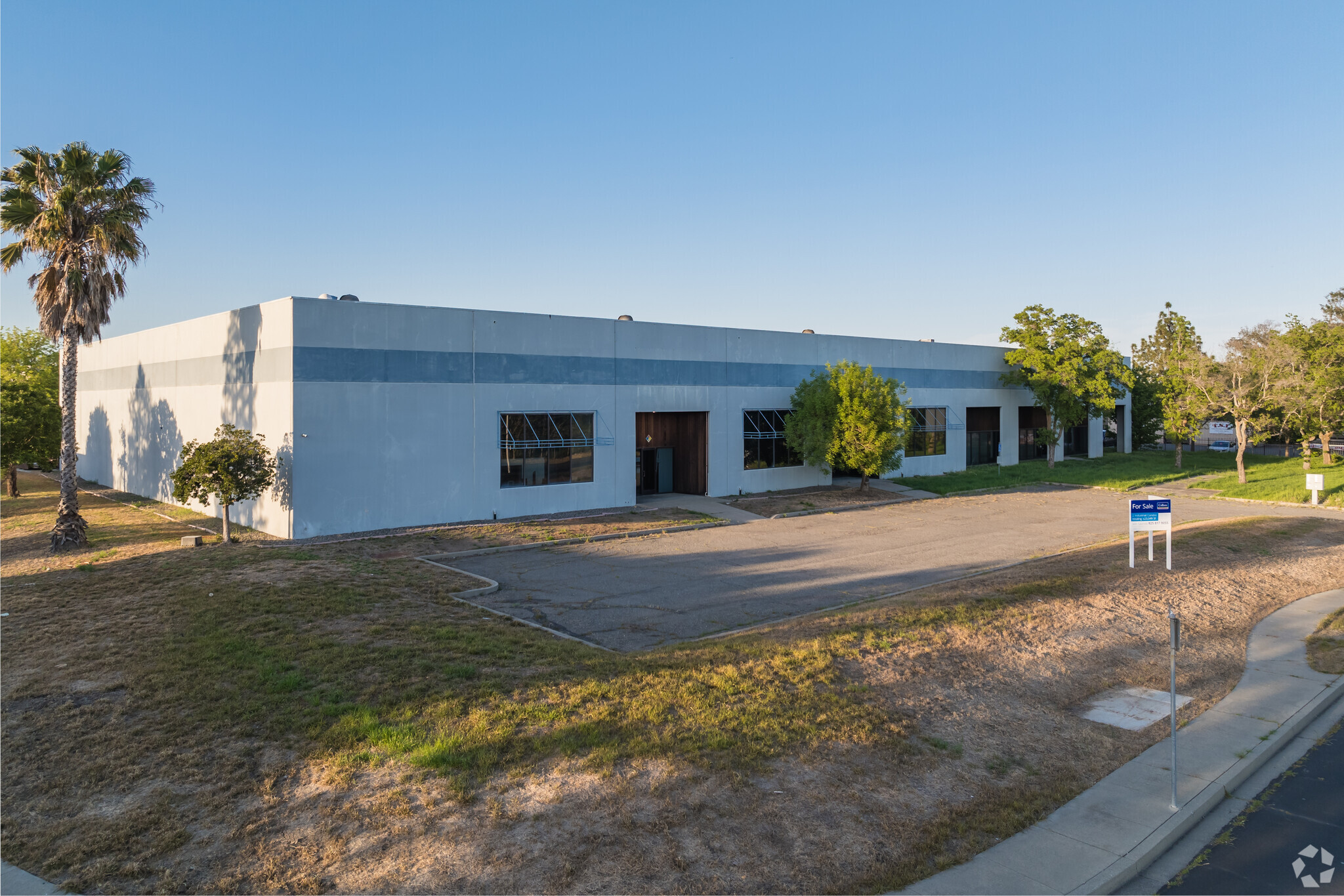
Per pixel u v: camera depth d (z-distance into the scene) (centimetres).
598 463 2922
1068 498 3588
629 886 632
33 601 1524
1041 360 4500
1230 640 1452
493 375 2642
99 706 988
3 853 688
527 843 687
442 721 929
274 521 2344
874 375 3578
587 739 877
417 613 1432
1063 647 1309
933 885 664
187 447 2198
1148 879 715
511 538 2355
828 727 938
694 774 808
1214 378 4147
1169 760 937
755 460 3503
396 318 2433
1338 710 1141
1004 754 924
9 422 3434
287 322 2255
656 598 1708
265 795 774
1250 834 801
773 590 1783
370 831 708
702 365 3281
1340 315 6197
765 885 645
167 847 689
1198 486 3991
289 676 1061
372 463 2389
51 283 2306
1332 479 4091
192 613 1384
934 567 2045
